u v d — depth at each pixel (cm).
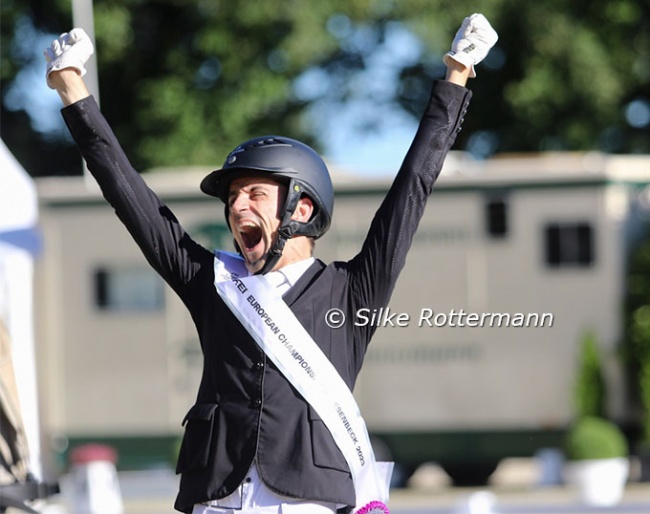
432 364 4534
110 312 4666
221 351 1190
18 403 1994
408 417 4544
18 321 2939
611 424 4525
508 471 5641
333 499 1140
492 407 4516
